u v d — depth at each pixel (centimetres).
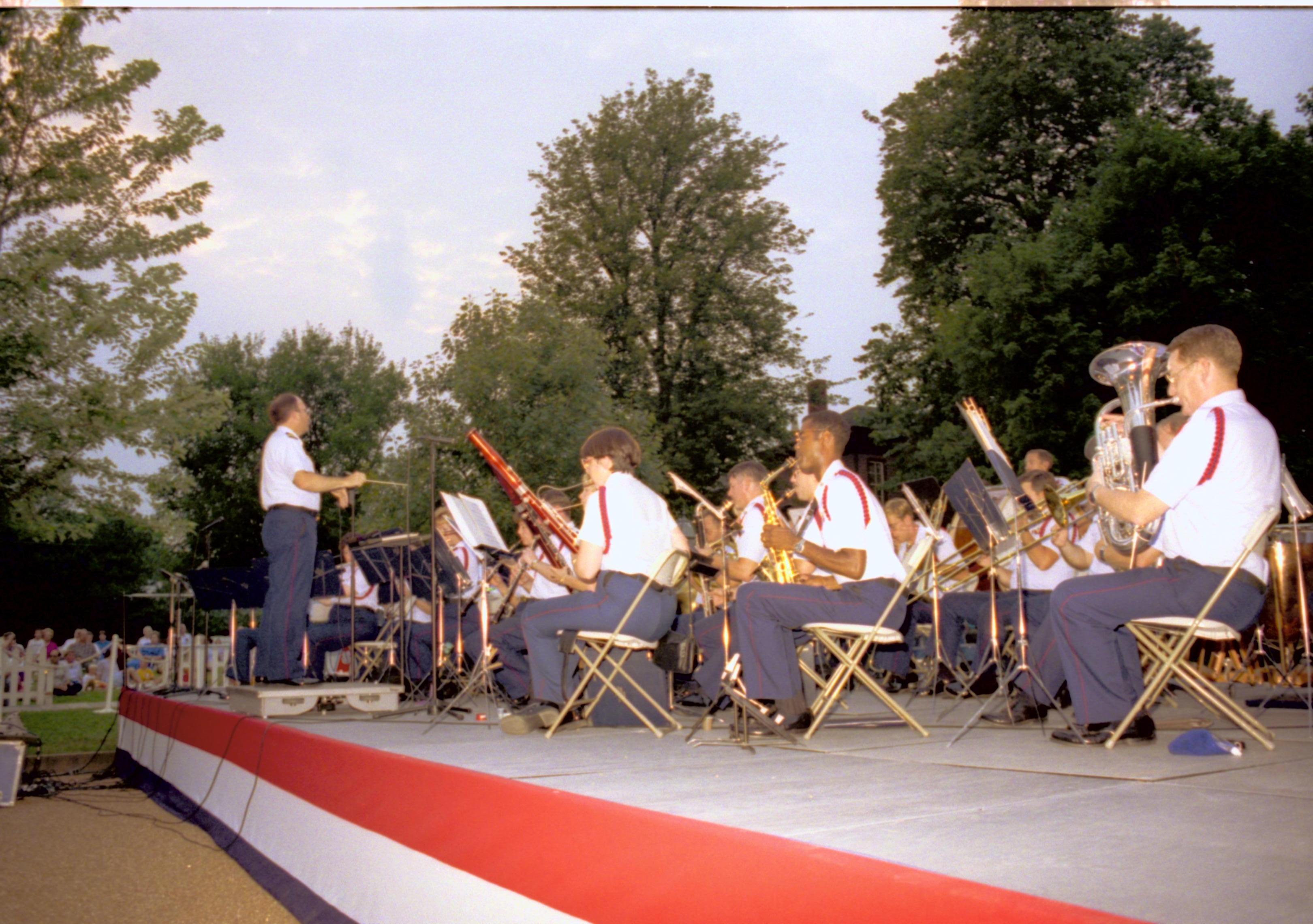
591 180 3066
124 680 897
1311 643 670
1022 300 1814
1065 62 2277
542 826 252
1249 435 346
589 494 577
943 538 716
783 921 184
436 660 513
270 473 577
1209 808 236
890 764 323
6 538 2139
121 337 1875
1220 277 1627
